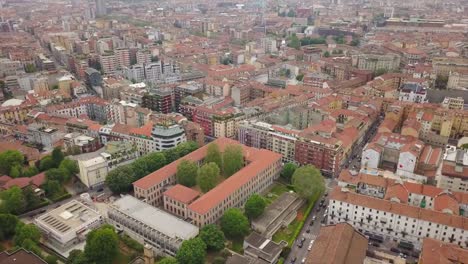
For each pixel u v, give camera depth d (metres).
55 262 191.00
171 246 197.12
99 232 191.75
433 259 171.75
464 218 199.12
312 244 193.88
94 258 187.38
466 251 177.25
